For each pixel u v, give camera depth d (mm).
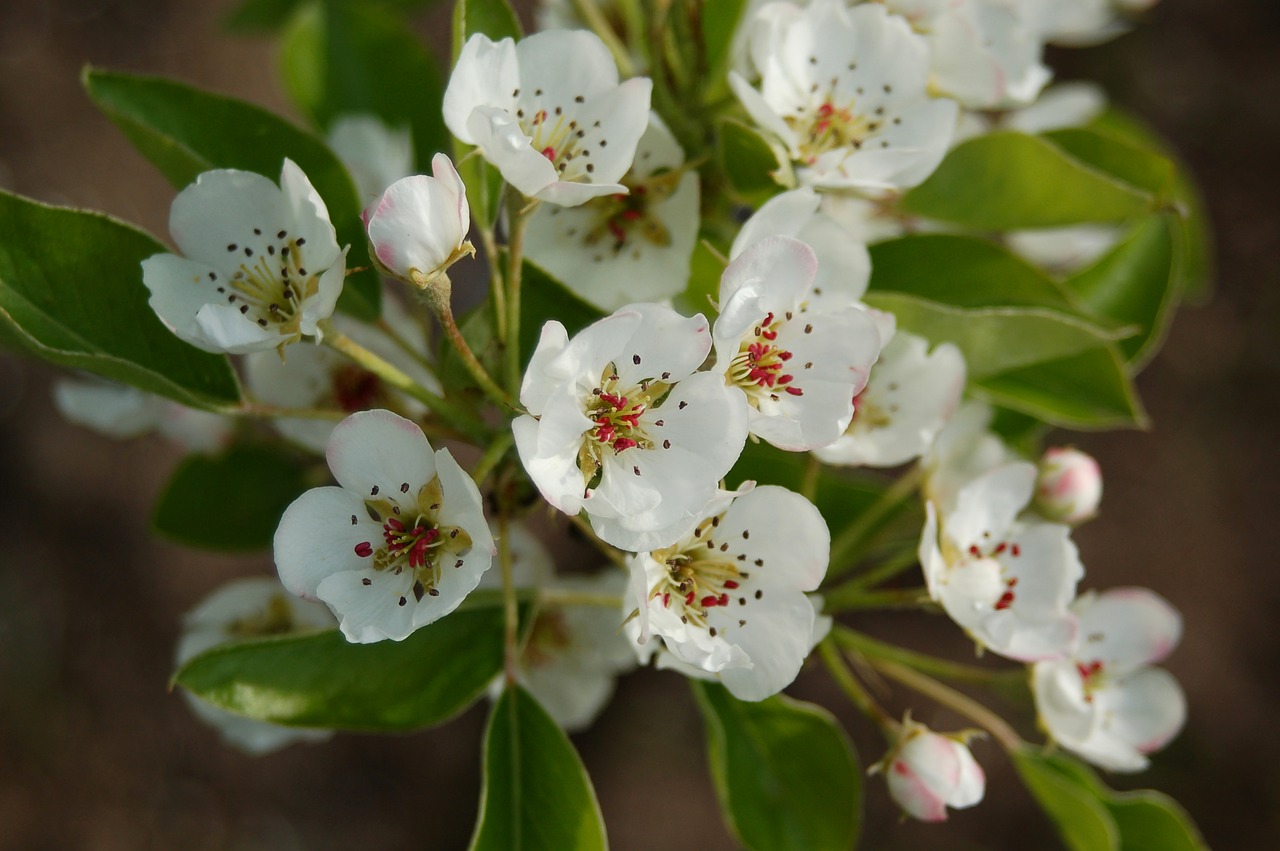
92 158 679
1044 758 327
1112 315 356
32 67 681
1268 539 726
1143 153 337
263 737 333
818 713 316
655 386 273
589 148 290
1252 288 765
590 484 276
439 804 682
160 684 675
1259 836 681
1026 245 383
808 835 314
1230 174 782
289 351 322
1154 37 796
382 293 315
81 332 291
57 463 678
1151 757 692
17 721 661
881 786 669
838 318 285
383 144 372
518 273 280
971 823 677
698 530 287
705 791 682
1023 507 316
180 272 287
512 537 330
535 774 295
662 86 310
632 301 302
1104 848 324
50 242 289
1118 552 716
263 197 286
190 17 696
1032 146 318
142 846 663
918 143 310
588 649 348
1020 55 330
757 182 304
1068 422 332
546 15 360
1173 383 750
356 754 692
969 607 298
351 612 271
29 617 669
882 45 309
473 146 289
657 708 693
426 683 296
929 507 298
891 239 332
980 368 319
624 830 669
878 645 317
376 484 274
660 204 307
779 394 284
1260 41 799
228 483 363
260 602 337
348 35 379
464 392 290
